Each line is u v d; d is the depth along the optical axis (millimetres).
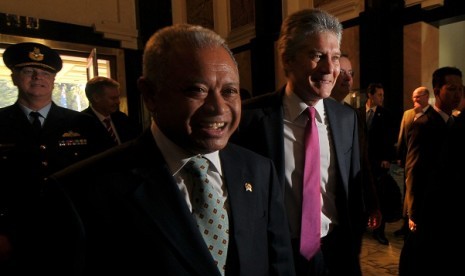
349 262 1208
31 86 1547
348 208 1271
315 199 1135
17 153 1478
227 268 710
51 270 610
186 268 646
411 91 3676
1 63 4293
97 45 4922
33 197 1445
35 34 4355
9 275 1144
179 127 645
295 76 1126
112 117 2701
